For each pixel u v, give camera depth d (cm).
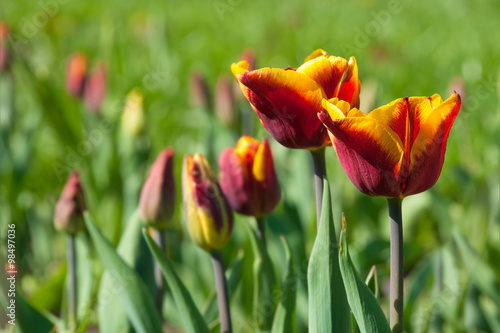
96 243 83
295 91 70
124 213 130
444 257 97
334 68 71
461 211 134
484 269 98
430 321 98
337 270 72
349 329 73
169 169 88
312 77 71
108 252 82
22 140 146
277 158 129
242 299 102
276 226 110
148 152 135
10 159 139
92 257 117
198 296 115
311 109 71
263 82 70
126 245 98
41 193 156
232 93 133
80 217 94
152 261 98
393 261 70
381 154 68
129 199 129
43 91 148
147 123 135
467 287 98
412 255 120
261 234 85
